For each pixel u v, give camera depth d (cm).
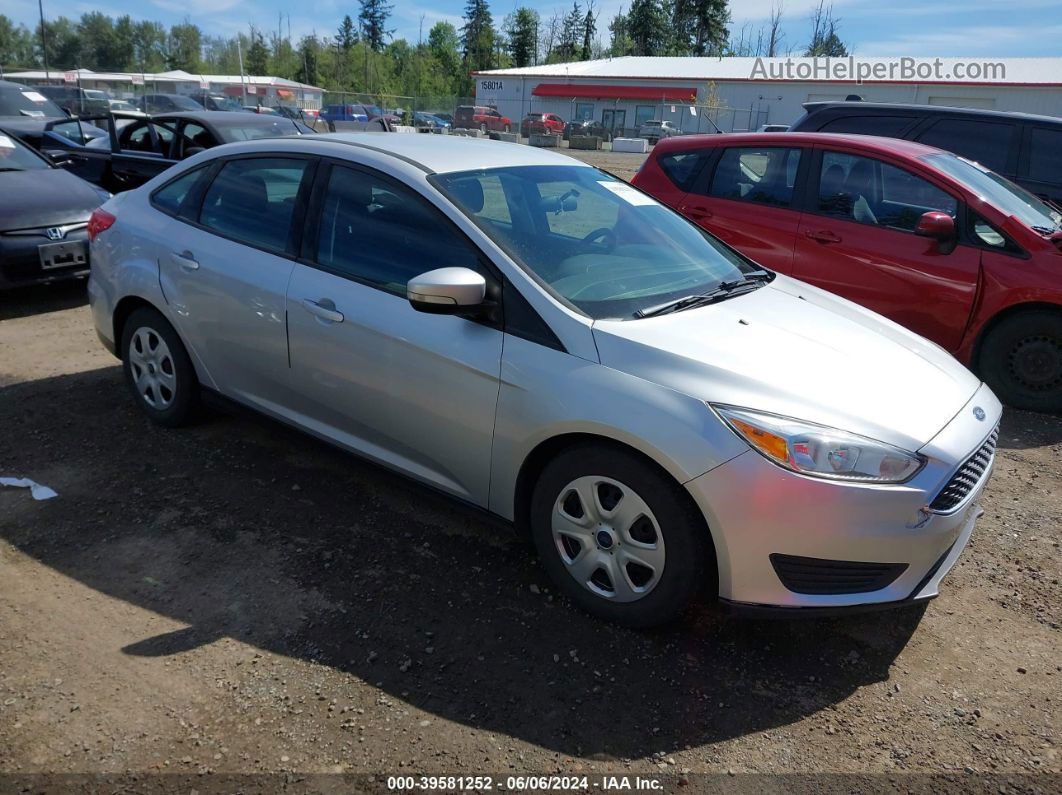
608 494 288
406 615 299
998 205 542
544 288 302
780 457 255
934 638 301
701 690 268
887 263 559
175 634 283
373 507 375
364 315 334
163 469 402
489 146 399
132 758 230
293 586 313
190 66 10825
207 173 417
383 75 8175
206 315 396
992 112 739
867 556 260
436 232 326
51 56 10725
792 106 4281
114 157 998
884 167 573
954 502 274
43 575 314
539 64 8956
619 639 290
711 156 645
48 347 586
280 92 5578
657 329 293
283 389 376
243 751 235
